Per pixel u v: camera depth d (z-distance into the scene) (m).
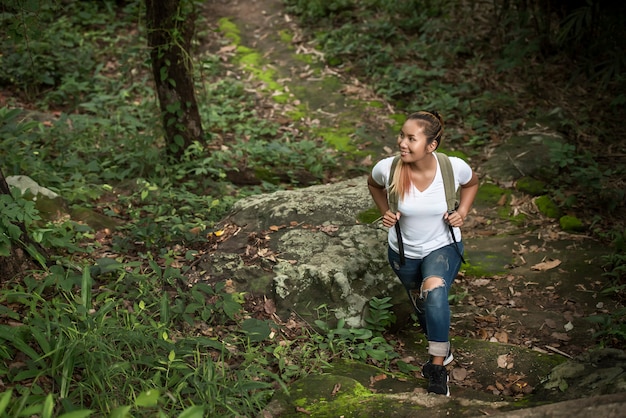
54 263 4.57
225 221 5.55
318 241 5.05
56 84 8.89
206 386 3.55
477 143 8.08
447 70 9.48
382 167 3.92
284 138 8.15
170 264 4.74
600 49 9.20
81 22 10.34
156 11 6.49
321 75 9.51
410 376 4.20
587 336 4.90
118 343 3.83
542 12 9.75
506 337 4.93
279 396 3.74
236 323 4.39
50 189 5.88
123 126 7.93
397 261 4.05
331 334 4.34
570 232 6.48
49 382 3.45
